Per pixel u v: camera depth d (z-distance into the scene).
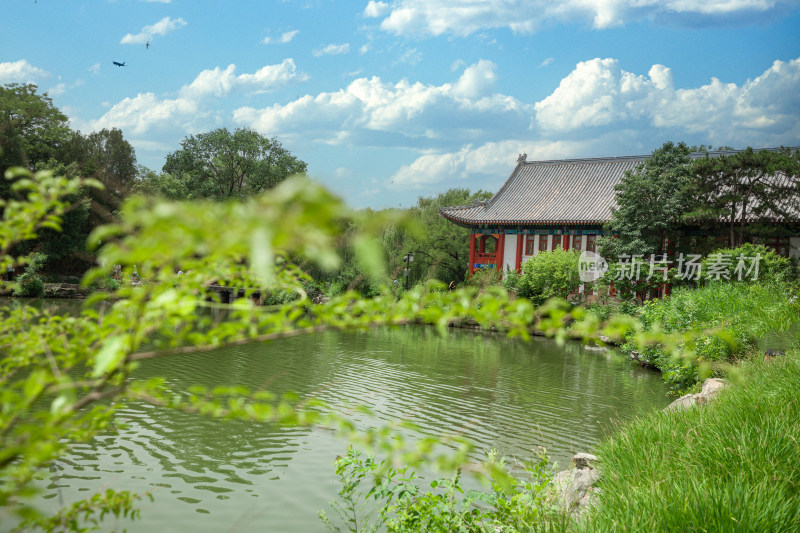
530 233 47.16
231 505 8.93
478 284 43.50
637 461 6.38
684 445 6.43
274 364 21.45
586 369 23.39
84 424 2.54
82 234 47.06
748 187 35.12
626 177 38.62
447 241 52.53
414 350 27.14
